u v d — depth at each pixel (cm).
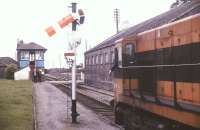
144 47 1350
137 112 1426
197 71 929
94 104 2659
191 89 961
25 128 1614
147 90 1291
